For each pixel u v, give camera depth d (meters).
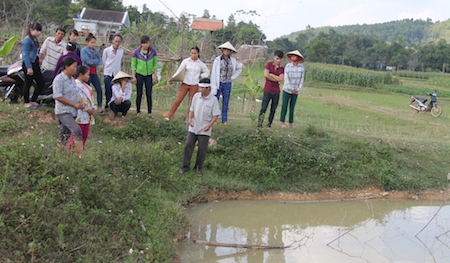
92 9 40.69
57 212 5.00
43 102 9.23
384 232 7.44
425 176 9.77
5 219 4.55
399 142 10.70
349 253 6.49
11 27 17.14
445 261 6.35
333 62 70.44
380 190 9.21
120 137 8.88
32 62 8.43
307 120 14.10
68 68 6.57
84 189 5.58
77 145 6.59
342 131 11.24
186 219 6.63
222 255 6.12
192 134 7.97
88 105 7.00
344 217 8.09
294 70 9.91
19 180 5.20
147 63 9.26
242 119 11.27
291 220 7.83
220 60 9.34
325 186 8.93
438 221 8.08
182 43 12.23
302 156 9.17
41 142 6.73
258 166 8.73
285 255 6.30
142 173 7.38
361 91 32.34
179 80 9.32
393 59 70.81
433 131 14.30
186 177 8.05
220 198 8.12
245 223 7.51
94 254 4.89
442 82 46.38
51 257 4.55
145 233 5.75
